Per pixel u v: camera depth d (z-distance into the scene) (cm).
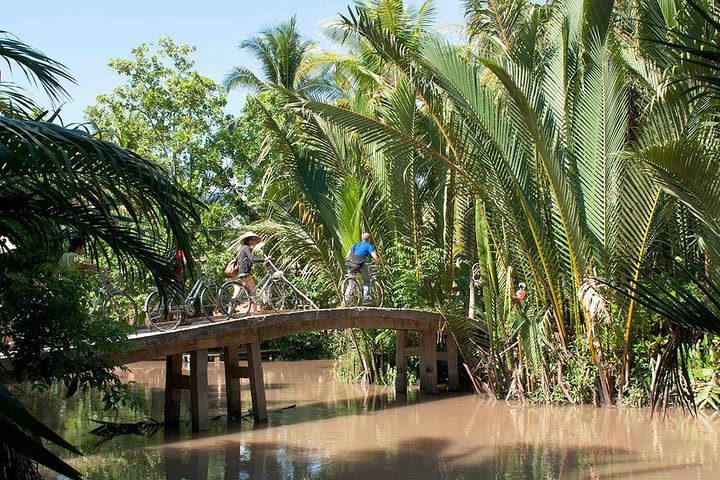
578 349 1533
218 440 1230
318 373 2311
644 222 1352
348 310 1550
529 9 1670
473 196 1616
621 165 1403
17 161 534
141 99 2595
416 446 1197
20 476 556
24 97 805
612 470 1030
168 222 632
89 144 549
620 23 1619
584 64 1462
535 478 993
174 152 2509
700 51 358
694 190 608
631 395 1485
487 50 1767
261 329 1395
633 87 1588
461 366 1916
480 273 1770
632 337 1489
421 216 1905
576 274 1474
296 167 2012
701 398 1419
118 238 681
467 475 1011
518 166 1476
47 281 771
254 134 2647
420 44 1502
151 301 1251
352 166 2002
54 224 705
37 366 796
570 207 1427
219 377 2223
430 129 1767
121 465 1052
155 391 1900
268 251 2203
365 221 1956
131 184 600
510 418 1431
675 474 1003
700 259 1410
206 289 1325
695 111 1105
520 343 1587
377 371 2023
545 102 1516
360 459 1103
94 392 1814
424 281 1845
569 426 1345
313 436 1276
